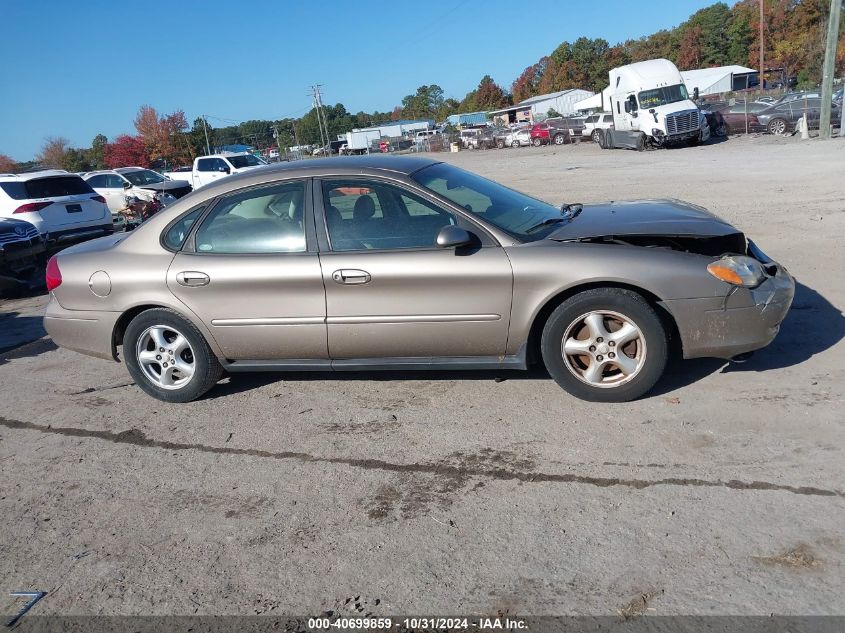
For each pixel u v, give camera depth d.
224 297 4.79
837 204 10.52
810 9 62.06
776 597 2.68
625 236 4.29
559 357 4.36
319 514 3.58
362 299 4.54
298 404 4.99
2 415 5.36
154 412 5.12
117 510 3.82
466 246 4.37
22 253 10.15
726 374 4.69
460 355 4.57
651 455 3.78
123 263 5.03
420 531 3.34
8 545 3.58
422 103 134.00
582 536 3.17
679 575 2.85
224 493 3.88
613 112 32.03
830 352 4.89
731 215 10.41
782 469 3.52
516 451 3.98
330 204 4.67
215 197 4.91
